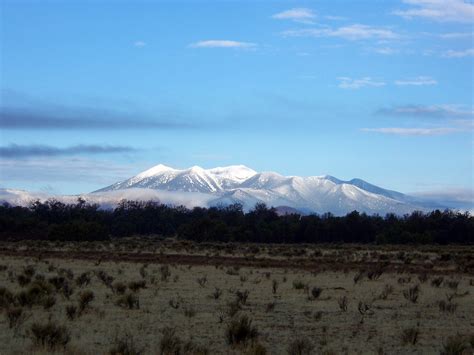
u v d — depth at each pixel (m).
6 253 83.69
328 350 21.17
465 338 24.33
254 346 21.00
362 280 49.06
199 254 87.31
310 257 82.50
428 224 163.00
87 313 29.42
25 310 29.61
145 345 22.03
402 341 23.97
